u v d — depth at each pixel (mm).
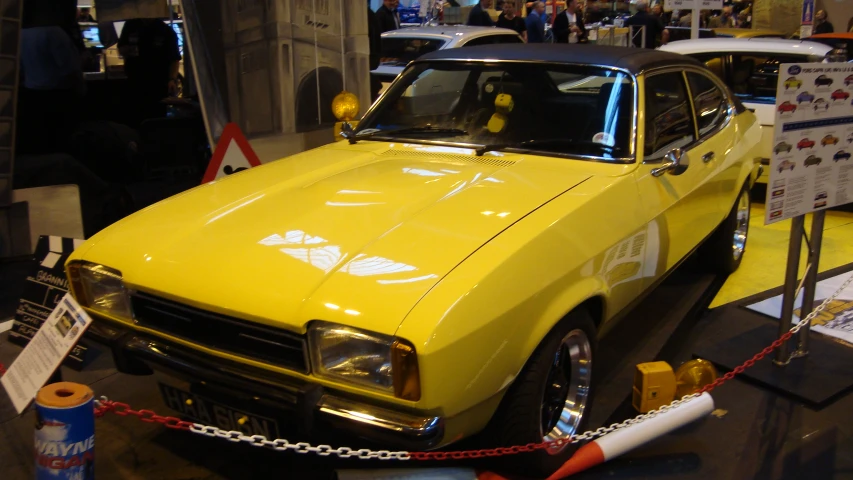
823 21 15523
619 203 3125
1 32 4848
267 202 3025
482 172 3273
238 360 2508
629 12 20688
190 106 7773
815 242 3721
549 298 2627
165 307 2660
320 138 5816
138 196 6859
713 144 4250
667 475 2957
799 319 4297
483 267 2432
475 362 2330
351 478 2582
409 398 2244
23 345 3527
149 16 8039
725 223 4840
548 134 3516
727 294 4832
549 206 2889
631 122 3428
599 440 2959
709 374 3422
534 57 3775
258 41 5293
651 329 4301
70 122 7395
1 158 5148
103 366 3904
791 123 3293
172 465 3031
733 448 3156
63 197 5559
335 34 5719
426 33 8500
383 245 2580
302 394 2367
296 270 2486
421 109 3930
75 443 2195
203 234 2789
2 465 3045
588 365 3045
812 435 3254
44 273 3451
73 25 7488
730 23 19406
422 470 2664
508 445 2684
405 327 2209
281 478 2947
